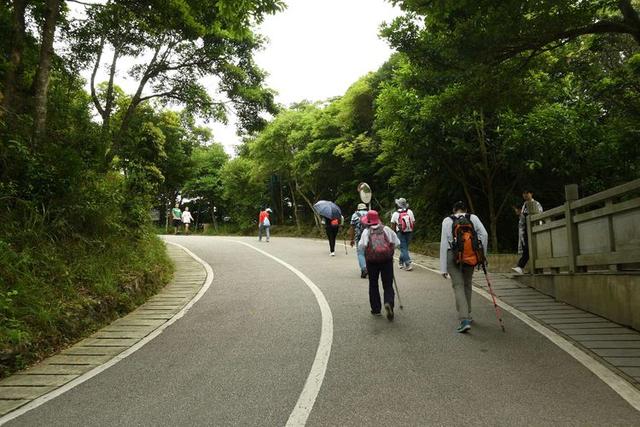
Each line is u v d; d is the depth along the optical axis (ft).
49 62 34.53
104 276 30.01
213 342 22.08
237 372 17.75
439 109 33.76
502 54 29.81
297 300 30.32
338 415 13.62
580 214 26.20
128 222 40.73
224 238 87.45
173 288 37.47
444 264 22.91
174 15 44.42
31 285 24.25
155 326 26.22
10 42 37.58
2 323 20.92
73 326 24.26
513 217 58.59
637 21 26.45
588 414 13.28
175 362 19.52
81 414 14.75
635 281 21.59
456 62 30.78
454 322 23.82
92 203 33.94
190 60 54.29
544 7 26.22
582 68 40.55
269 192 120.47
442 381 15.99
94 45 49.57
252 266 47.21
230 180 121.19
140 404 15.26
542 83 39.58
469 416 13.26
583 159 50.24
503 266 42.11
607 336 20.88
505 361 17.94
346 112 76.74
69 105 42.86
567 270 29.37
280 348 20.44
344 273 40.63
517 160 51.03
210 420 13.71
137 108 63.82
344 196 84.84
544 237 31.76
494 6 26.68
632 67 41.29
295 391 15.58
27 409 15.51
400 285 34.17
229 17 26.76
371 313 26.08
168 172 80.12
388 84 58.54
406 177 62.75
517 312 25.89
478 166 54.44
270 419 13.58
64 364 20.35
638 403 14.01
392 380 16.21
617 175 51.55
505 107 33.99
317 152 83.56
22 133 32.86
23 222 28.55
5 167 29.71
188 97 55.11
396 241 25.29
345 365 17.89
